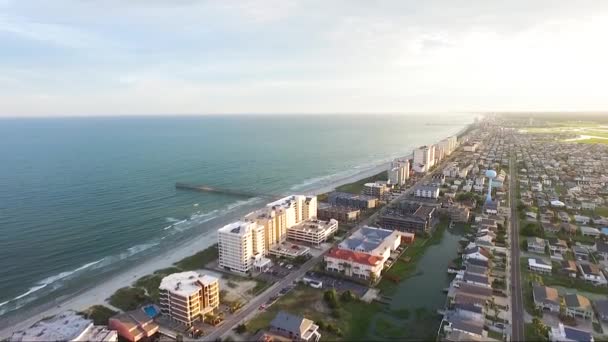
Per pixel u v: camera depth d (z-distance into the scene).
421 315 156.38
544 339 138.62
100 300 174.00
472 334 136.38
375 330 146.25
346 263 192.38
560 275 192.62
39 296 180.12
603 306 154.25
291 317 144.38
